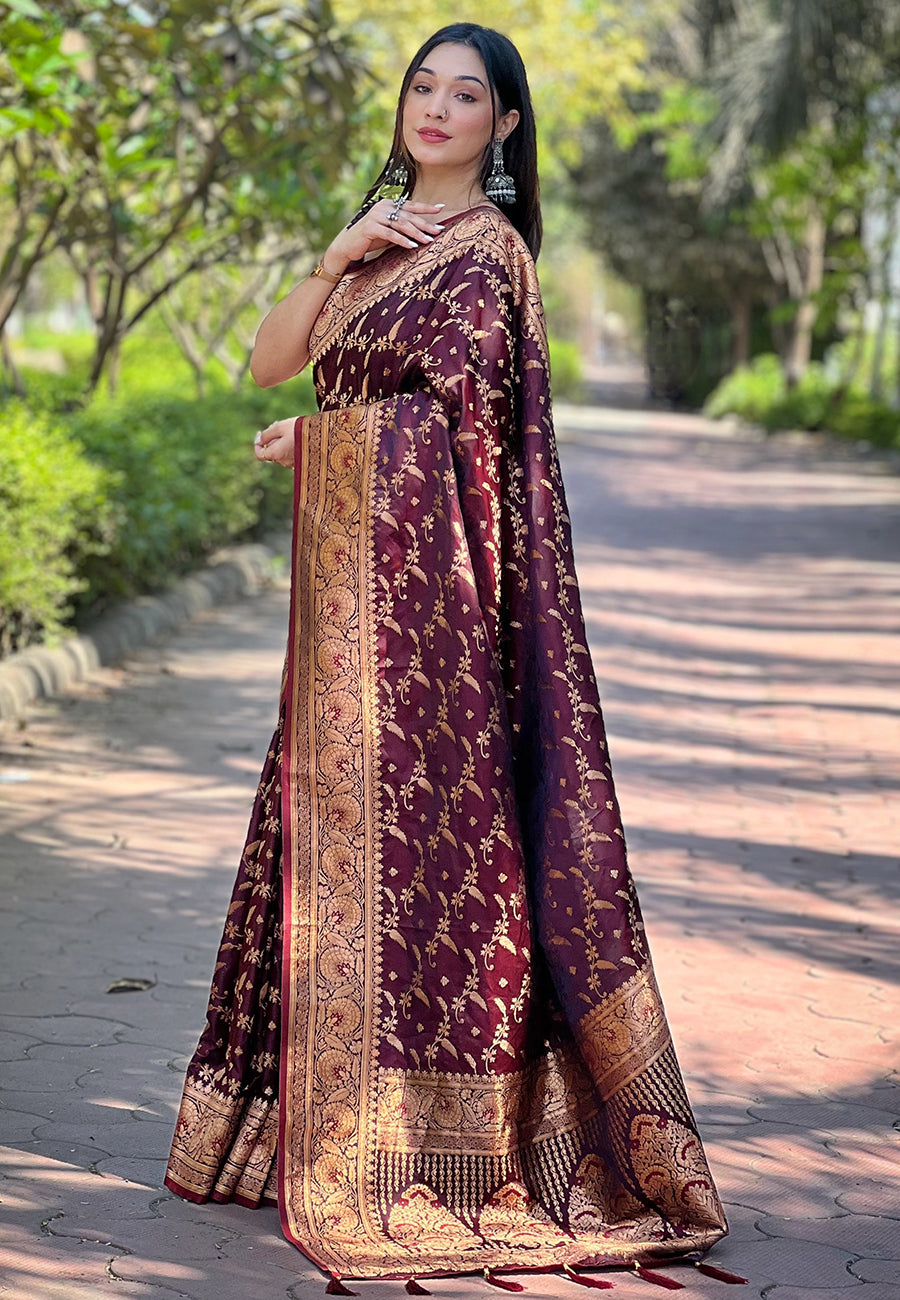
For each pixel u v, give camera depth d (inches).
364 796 102.9
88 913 170.7
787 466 892.0
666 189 1355.8
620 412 1546.5
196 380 518.6
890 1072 136.1
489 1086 102.1
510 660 104.0
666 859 200.7
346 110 349.7
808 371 1220.5
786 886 190.5
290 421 108.2
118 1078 129.6
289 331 109.7
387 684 102.8
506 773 101.7
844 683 318.7
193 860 190.7
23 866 185.5
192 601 365.1
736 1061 137.6
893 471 860.6
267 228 434.0
